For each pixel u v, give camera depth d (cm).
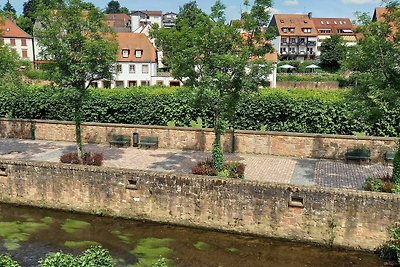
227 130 2425
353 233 1539
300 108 2603
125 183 1789
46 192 1919
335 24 11844
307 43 10906
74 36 1903
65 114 3031
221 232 1697
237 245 1590
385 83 1590
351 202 1521
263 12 1798
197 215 1719
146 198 1773
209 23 1769
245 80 1745
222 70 1752
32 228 1730
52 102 3033
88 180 1839
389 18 1591
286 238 1622
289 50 10919
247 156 2358
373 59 1602
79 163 2045
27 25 9944
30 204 1958
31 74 2217
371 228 1514
